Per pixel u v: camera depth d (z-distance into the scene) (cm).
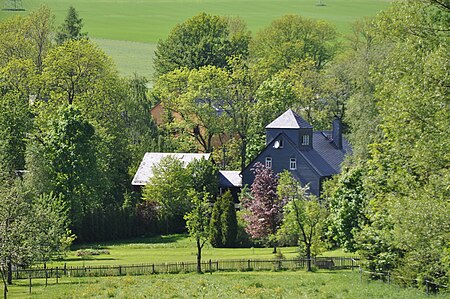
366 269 13425
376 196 12400
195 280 13875
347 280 13175
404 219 9362
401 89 10031
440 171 9425
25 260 13625
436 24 10994
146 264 15550
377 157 12038
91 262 16500
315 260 15762
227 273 15200
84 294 12306
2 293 12712
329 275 14138
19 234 12988
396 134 10119
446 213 8975
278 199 18912
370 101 18738
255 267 15675
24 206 13500
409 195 9938
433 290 11400
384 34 12681
